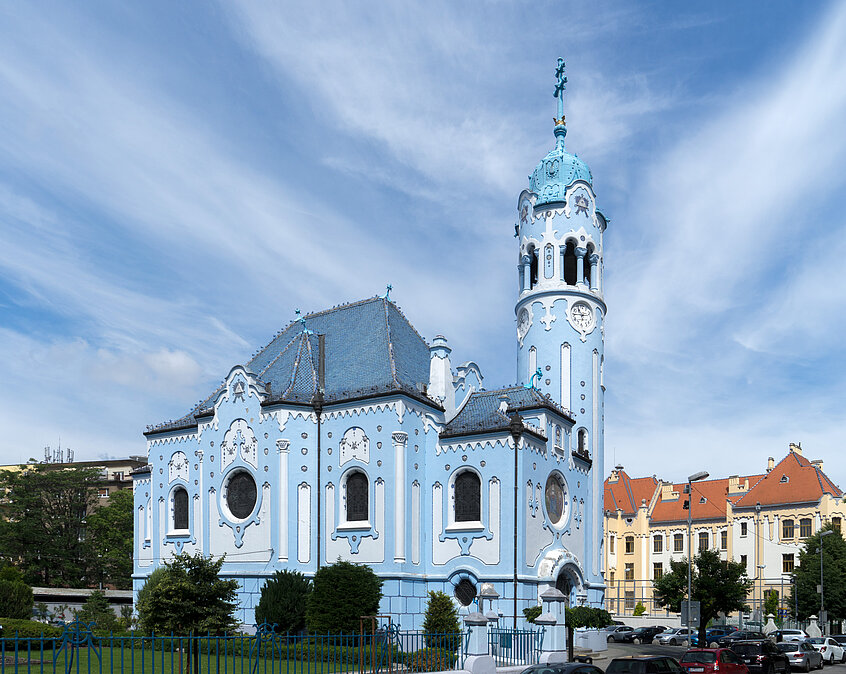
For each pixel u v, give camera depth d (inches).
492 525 2005.4
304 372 2269.9
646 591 4542.3
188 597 1254.9
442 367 2215.8
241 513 2170.3
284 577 1852.9
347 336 2374.5
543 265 2605.8
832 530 3612.2
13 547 3531.0
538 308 2586.1
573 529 2287.2
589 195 2659.9
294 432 2135.8
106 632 1616.6
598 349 2608.3
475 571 1998.0
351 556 2043.6
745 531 4269.2
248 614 2062.0
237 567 2121.1
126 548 3656.5
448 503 2079.2
